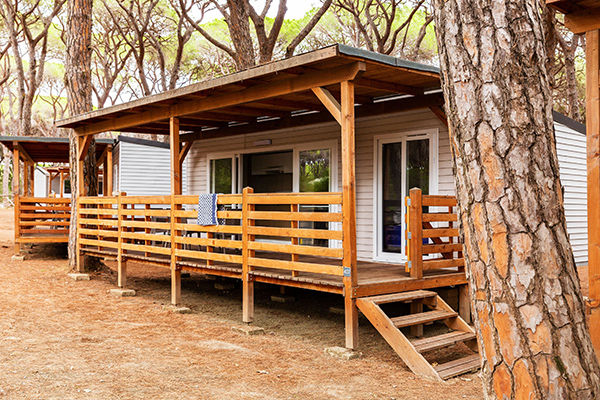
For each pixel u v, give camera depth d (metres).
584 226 11.04
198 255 7.76
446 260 6.67
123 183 15.49
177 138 8.55
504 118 2.38
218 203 7.46
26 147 16.00
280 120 10.10
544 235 2.33
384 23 20.88
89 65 11.39
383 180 8.67
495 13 2.42
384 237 8.65
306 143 9.86
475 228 2.43
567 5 5.36
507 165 2.36
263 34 13.80
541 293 2.30
